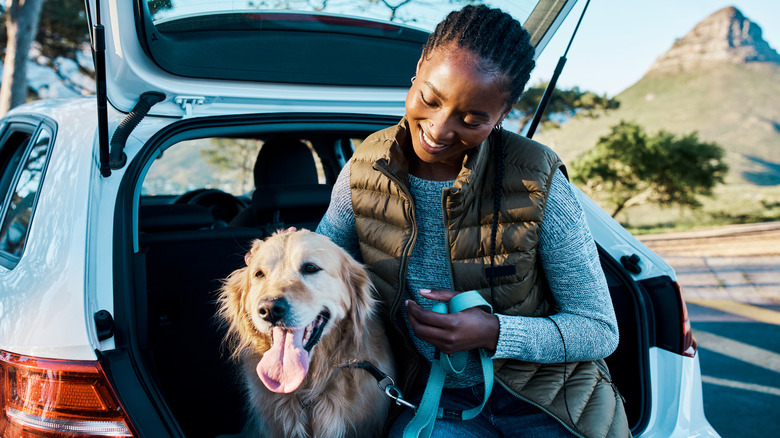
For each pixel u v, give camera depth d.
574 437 1.31
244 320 1.71
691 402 1.71
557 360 1.30
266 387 1.67
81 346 1.26
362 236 1.51
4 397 1.31
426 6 2.06
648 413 1.66
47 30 13.00
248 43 2.00
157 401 1.29
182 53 1.86
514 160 1.26
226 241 2.21
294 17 2.06
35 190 1.87
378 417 1.73
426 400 1.35
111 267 1.42
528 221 1.25
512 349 1.25
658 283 1.81
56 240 1.49
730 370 4.33
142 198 3.18
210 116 2.00
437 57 1.09
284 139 2.98
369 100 2.30
